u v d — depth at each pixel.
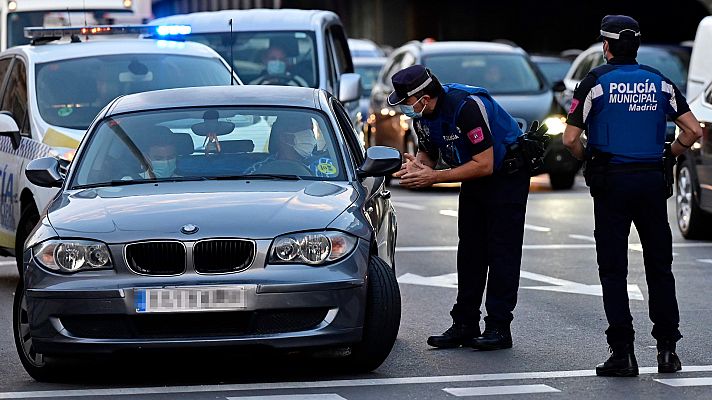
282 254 22.61
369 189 25.77
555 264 37.91
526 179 26.06
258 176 25.50
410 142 62.53
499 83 61.59
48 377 23.77
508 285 26.03
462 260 26.44
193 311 22.25
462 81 62.06
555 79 88.19
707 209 41.72
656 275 23.83
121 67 36.03
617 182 23.45
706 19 47.12
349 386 22.81
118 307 22.31
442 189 62.31
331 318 22.66
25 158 33.34
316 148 26.11
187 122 26.69
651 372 23.81
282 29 49.28
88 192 24.98
